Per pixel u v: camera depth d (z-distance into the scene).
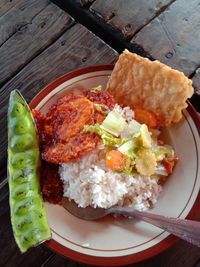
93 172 0.28
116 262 0.25
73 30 0.37
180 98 0.28
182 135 0.29
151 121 0.30
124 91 0.31
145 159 0.29
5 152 0.34
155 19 0.37
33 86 0.36
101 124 0.30
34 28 0.38
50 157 0.28
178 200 0.27
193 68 0.34
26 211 0.26
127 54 0.29
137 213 0.26
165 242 0.25
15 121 0.28
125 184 0.29
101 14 0.38
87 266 0.29
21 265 0.29
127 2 0.38
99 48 0.36
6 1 0.40
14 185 0.27
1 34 0.38
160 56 0.35
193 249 0.28
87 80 0.31
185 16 0.37
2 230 0.30
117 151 0.28
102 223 0.28
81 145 0.28
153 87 0.29
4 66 0.37
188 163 0.28
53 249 0.26
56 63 0.36
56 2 0.41
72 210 0.28
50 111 0.30
